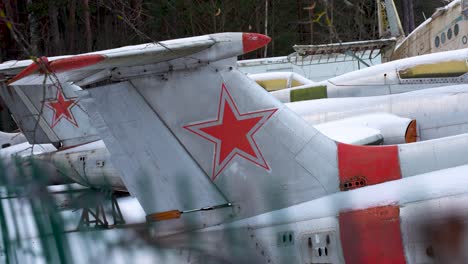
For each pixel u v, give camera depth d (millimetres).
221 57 6984
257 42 6957
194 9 27906
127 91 6973
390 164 6973
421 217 5938
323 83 14258
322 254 6367
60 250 5535
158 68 6930
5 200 5652
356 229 6203
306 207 6621
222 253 6652
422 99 12055
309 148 7051
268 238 6645
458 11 17719
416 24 38688
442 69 12719
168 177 7000
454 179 6070
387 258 6008
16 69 7309
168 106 6996
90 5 23641
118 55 6191
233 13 29609
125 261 5754
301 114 13125
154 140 7016
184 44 6629
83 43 24828
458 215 5840
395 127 11828
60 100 12711
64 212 5879
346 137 11672
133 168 7047
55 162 12211
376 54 22672
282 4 30609
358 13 23125
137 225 6328
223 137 7031
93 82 6914
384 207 6125
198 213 6945
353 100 13031
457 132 11555
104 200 6254
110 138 7059
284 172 7008
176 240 6512
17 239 5551
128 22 9109
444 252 5844
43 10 20844
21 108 12883
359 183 6957
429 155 6922
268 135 7047
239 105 7066
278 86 19016
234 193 6988
